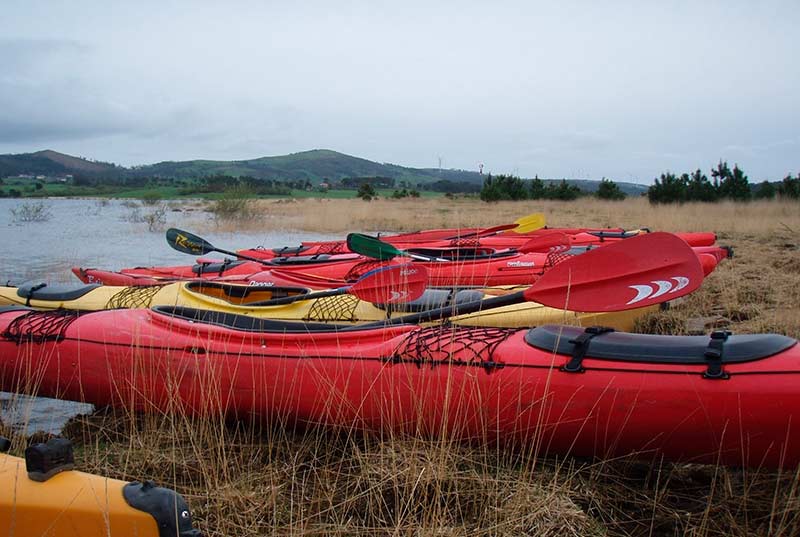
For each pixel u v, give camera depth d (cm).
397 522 267
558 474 306
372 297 469
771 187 2664
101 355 381
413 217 2100
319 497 296
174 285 548
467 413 315
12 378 405
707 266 558
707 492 297
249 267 773
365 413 334
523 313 487
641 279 334
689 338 293
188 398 366
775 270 892
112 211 2647
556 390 297
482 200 3253
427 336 338
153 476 314
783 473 284
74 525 187
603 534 262
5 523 192
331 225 1823
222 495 286
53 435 371
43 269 1004
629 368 288
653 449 290
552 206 2762
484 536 262
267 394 350
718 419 270
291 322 407
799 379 259
